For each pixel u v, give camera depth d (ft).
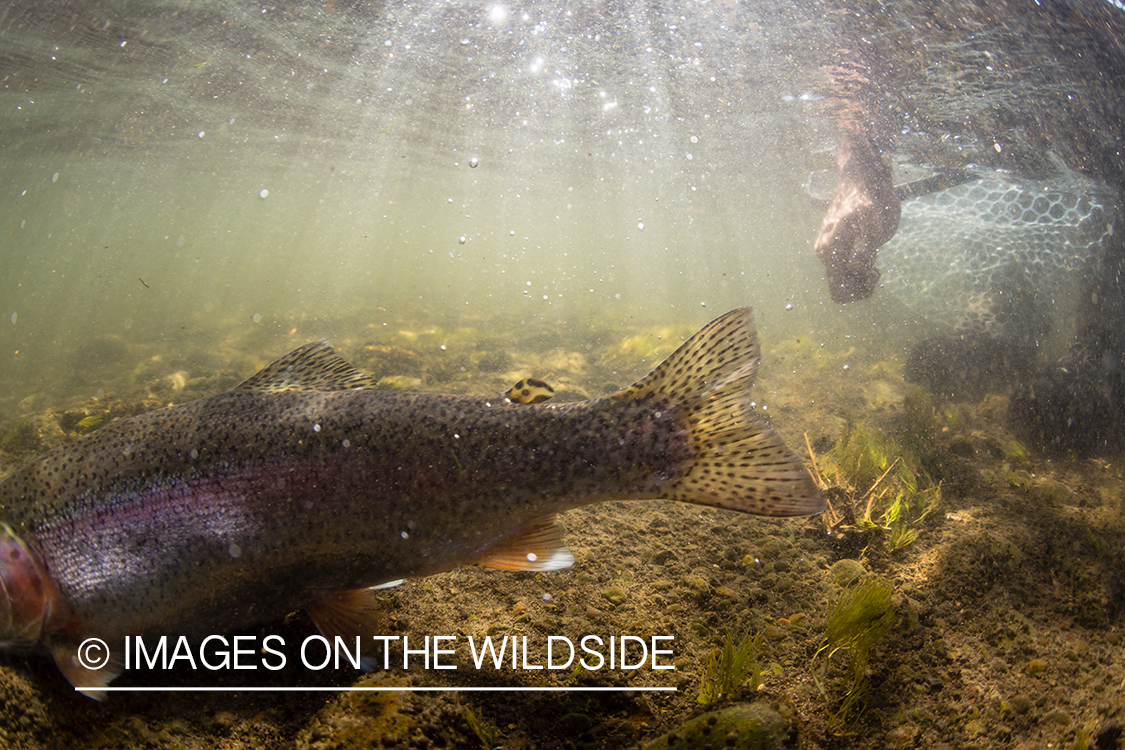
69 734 1.19
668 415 1.25
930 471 2.58
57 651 1.20
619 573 1.86
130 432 1.27
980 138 5.48
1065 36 3.77
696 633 1.63
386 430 1.26
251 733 1.27
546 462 1.25
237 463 1.24
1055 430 3.27
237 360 6.43
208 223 36.96
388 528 1.25
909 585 1.80
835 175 8.82
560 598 1.72
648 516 2.23
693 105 7.47
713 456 1.24
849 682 1.46
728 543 2.05
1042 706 1.45
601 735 1.33
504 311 11.80
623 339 7.05
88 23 5.83
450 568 1.30
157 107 9.27
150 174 16.06
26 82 7.52
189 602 1.24
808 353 6.13
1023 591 1.84
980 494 2.40
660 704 1.40
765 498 1.20
